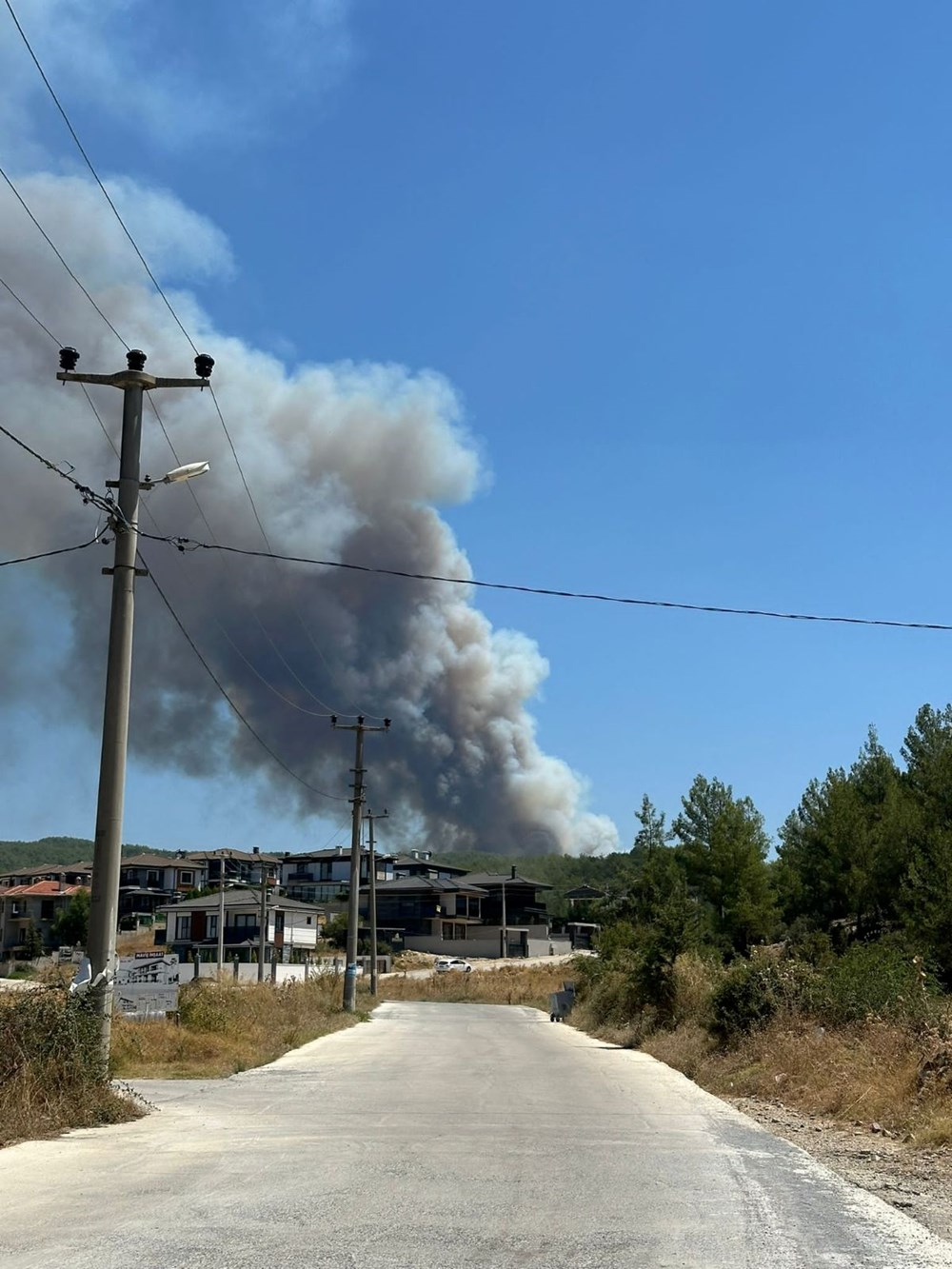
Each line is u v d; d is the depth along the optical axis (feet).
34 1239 21.57
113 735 49.08
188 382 52.65
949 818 139.03
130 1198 25.76
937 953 96.73
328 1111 44.19
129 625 50.29
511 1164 30.94
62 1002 42.45
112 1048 62.44
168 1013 76.02
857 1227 23.56
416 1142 35.06
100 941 46.78
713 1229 23.09
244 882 310.04
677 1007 88.43
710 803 177.88
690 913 98.89
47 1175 28.71
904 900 120.57
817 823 167.43
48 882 330.34
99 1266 19.54
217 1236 21.98
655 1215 24.43
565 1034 111.65
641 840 191.52
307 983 166.09
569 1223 23.47
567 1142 35.50
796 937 154.81
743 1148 34.99
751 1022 66.64
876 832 150.41
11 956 285.02
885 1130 39.96
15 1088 37.86
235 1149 33.37
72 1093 39.45
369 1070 65.87
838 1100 45.98
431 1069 66.59
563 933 364.99
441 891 343.46
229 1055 69.21
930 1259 20.85
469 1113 43.83
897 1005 57.82
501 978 254.27
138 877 356.18
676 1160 32.09
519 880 367.45
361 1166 30.35
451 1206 25.07
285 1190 26.84
